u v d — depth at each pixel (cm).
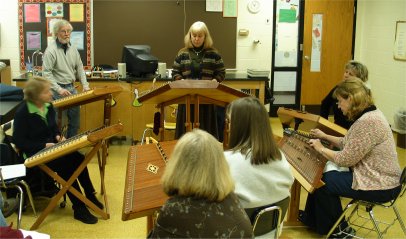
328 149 308
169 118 518
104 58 679
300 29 737
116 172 480
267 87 589
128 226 356
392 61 661
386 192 294
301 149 324
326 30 746
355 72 379
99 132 309
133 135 575
